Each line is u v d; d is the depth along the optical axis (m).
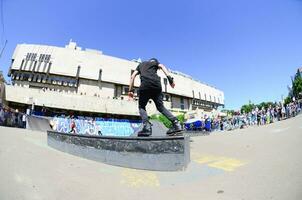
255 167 4.96
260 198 3.37
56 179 4.31
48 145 8.41
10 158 5.23
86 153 6.43
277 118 21.72
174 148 5.38
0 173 4.14
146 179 4.72
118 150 5.81
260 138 8.77
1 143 6.92
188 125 30.72
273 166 4.75
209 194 3.78
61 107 36.06
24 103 33.56
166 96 55.12
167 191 4.04
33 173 4.46
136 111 42.09
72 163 5.64
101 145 6.13
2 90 31.39
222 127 25.45
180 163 5.31
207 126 26.50
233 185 4.07
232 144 8.48
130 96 5.52
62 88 43.06
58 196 3.59
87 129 31.08
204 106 66.25
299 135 7.62
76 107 37.19
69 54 44.50
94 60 46.16
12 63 43.22
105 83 46.62
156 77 5.28
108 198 3.67
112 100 40.56
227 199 3.49
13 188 3.62
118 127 34.56
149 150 5.47
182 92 58.12
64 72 43.16
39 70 42.16
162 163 5.34
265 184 3.85
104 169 5.36
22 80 41.97
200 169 5.34
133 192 3.99
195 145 9.43
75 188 3.97
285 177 3.98
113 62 48.12
